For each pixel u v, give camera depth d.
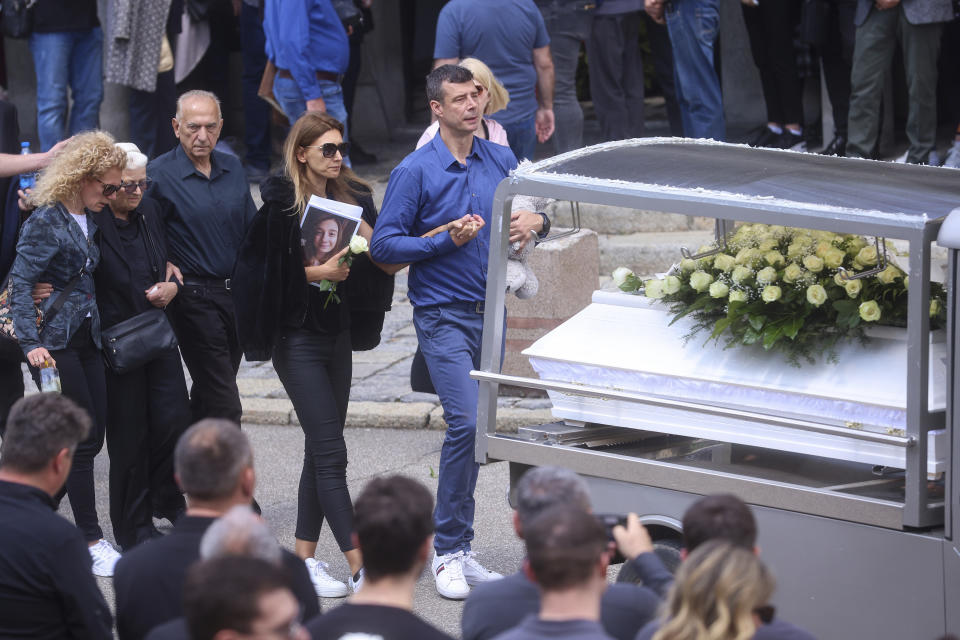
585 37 32.19
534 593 10.63
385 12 43.38
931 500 13.15
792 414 14.05
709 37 31.88
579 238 25.73
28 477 11.52
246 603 7.98
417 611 17.36
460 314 17.84
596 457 14.82
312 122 17.28
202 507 10.93
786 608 13.48
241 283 17.48
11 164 19.31
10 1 34.66
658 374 14.88
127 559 10.81
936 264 18.62
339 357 18.25
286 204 17.30
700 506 10.09
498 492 21.95
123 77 34.47
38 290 18.05
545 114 29.39
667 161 15.45
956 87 35.56
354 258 18.11
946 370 12.83
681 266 15.59
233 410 20.59
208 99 20.00
